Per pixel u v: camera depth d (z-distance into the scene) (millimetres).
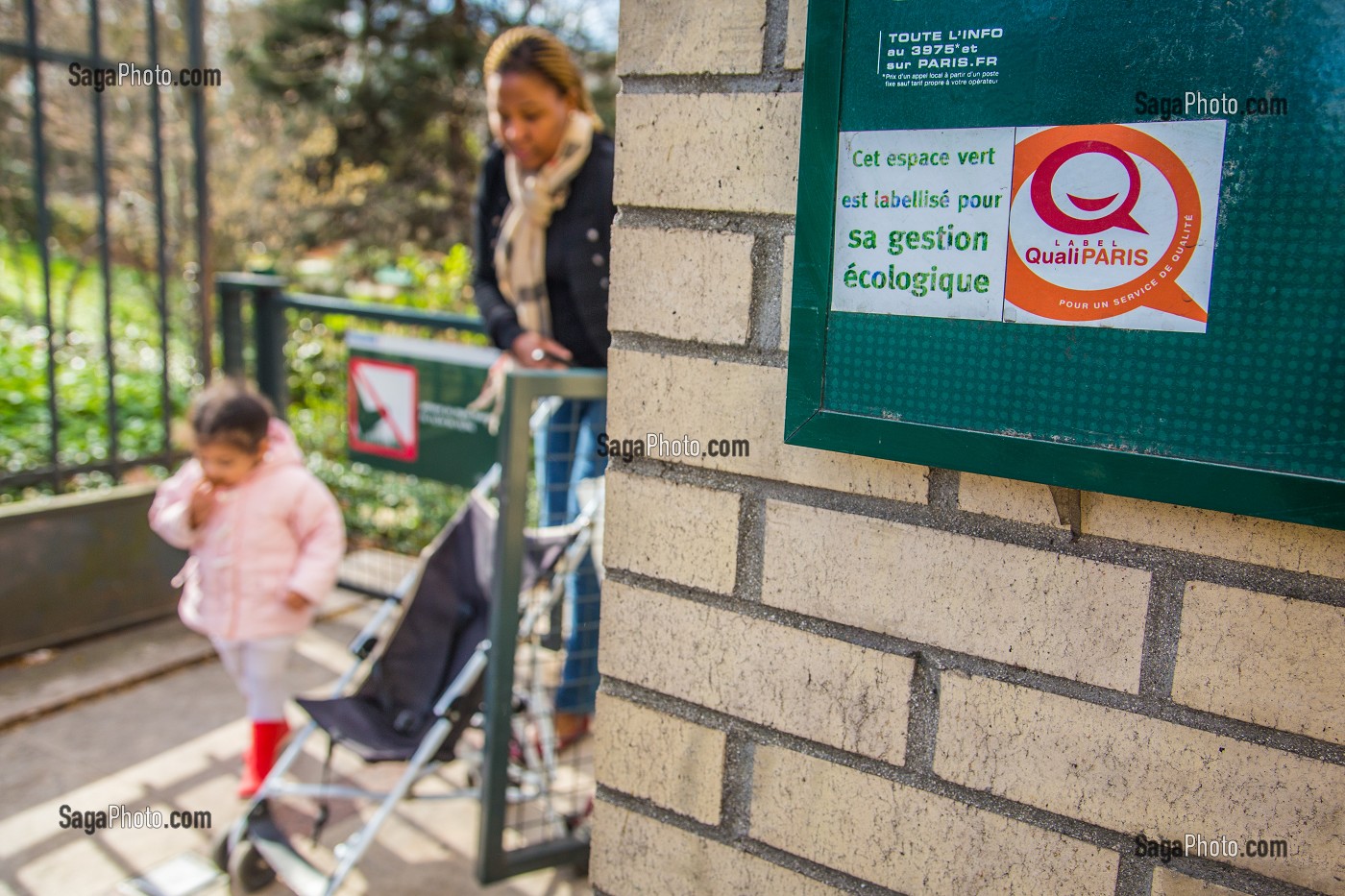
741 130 1483
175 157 7945
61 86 7398
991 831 1426
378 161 14195
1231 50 1098
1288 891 1247
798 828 1581
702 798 1661
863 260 1351
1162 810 1309
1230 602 1232
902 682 1463
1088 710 1337
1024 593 1359
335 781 3158
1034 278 1240
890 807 1500
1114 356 1204
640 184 1587
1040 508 1333
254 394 3090
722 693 1620
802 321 1401
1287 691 1217
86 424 5211
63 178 7902
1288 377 1113
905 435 1347
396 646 2785
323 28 13727
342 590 4586
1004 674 1391
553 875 2727
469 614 2863
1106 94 1168
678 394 1596
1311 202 1078
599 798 1773
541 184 2875
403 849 2818
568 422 3010
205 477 3049
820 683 1529
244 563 2979
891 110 1299
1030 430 1269
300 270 14008
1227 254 1127
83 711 3508
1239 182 1111
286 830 2877
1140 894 1337
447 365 4039
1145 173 1157
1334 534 1165
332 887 2350
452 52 13648
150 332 7180
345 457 4668
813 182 1361
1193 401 1166
